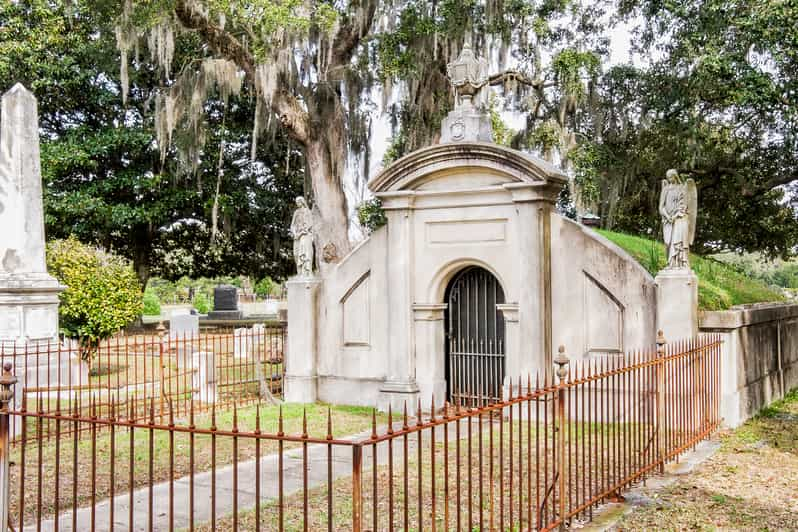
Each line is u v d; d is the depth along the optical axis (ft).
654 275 45.70
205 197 98.99
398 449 34.96
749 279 60.70
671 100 76.54
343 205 88.94
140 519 24.72
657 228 86.07
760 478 29.50
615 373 25.03
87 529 23.66
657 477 29.40
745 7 65.41
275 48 77.20
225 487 28.78
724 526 23.77
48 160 87.20
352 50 91.86
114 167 97.96
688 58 71.15
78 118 99.25
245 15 73.20
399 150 101.96
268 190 106.01
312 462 32.81
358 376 47.91
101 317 58.34
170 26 76.48
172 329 90.17
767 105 67.67
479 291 46.06
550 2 82.64
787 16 61.00
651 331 39.78
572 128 85.81
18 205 52.49
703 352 35.96
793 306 55.16
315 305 49.52
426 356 45.65
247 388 56.75
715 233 92.89
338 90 89.66
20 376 49.08
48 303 52.75
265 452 34.94
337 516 24.50
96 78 97.76
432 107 85.61
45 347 51.78
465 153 42.96
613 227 86.74
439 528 22.68
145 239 103.71
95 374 64.08
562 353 21.93
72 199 88.53
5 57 86.79
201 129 83.87
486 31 81.10
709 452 33.50
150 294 159.02
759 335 45.98
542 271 41.73
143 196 96.12
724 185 88.07
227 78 78.18
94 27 95.71
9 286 50.60
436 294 45.91
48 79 90.07
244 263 115.14
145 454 34.65
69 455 34.65
